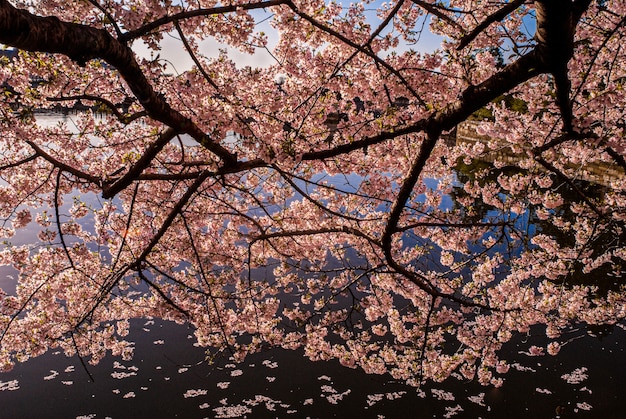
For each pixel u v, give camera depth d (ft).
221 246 22.12
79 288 21.26
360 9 15.19
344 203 22.91
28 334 20.21
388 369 31.30
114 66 7.29
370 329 34.71
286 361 32.45
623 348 33.88
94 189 20.08
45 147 18.76
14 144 17.61
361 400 28.19
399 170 20.47
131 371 30.78
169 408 27.17
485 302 23.49
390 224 14.62
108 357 32.32
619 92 13.35
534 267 23.84
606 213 17.87
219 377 30.32
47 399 27.71
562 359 32.58
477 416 26.76
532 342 35.01
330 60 16.15
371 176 19.42
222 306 20.88
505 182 24.58
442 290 23.75
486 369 22.67
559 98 10.25
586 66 16.11
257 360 32.42
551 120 18.10
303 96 17.17
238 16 12.22
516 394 28.84
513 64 9.45
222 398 28.22
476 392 29.07
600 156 21.08
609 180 51.16
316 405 27.68
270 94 14.37
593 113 15.76
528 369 31.45
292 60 16.92
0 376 29.94
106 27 9.93
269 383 29.76
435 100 15.25
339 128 17.28
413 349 20.95
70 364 31.55
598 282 38.58
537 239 24.85
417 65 14.74
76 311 21.13
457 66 14.02
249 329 21.90
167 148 20.88
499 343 22.58
